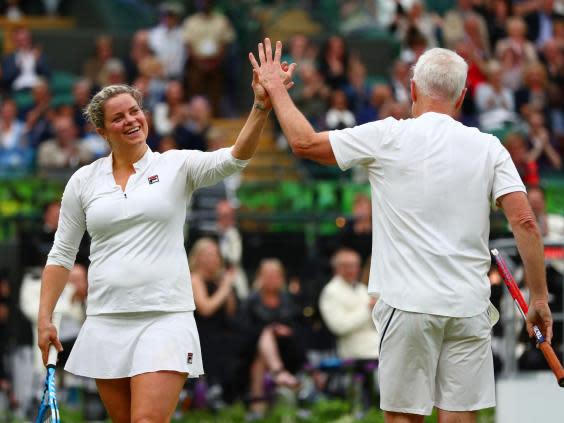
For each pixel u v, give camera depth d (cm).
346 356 3369
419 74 1772
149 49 5097
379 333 1728
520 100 4956
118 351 1761
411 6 5300
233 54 5209
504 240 2875
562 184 4228
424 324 1683
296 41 5009
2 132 4581
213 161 1805
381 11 5728
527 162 4147
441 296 1680
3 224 4091
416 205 1703
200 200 4038
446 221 1700
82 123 4672
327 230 4106
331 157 1758
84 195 1812
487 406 1719
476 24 5138
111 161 1825
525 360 2728
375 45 5547
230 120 5106
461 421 1714
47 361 1809
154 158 1816
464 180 1708
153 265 1767
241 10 5375
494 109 4875
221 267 3478
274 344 3297
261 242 3969
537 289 1703
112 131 1798
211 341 3266
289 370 3319
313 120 4672
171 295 1767
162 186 1789
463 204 1705
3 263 3862
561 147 4878
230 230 3812
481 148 1725
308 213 4191
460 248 1695
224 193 4103
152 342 1739
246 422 3028
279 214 4144
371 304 3341
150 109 4744
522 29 5212
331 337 3538
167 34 5178
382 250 1725
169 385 1728
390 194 1722
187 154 1822
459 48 5025
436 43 5281
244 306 3328
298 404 3300
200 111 4594
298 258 3988
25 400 3375
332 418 3047
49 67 5375
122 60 5200
